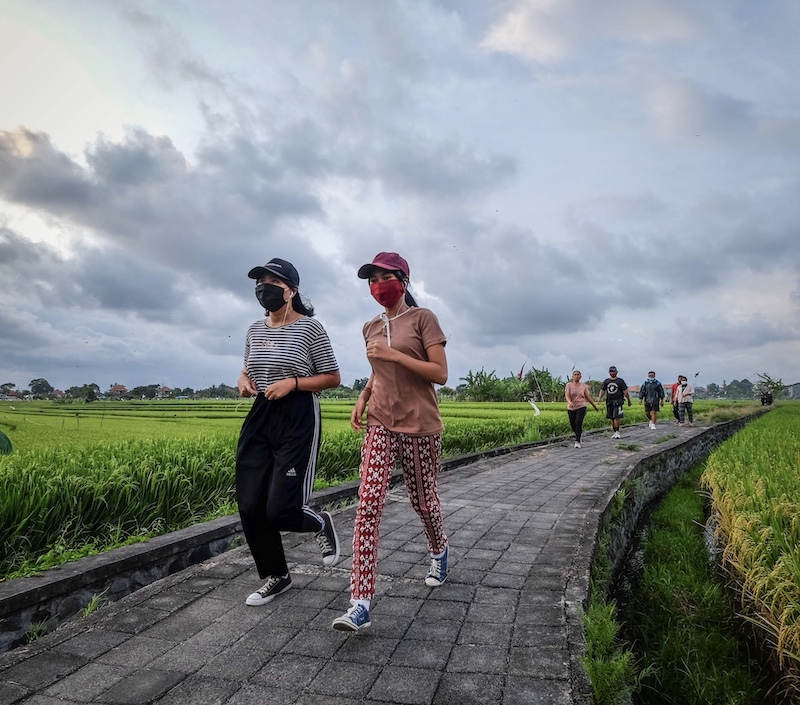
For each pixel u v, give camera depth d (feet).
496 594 11.24
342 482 22.76
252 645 9.08
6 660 8.55
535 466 30.71
